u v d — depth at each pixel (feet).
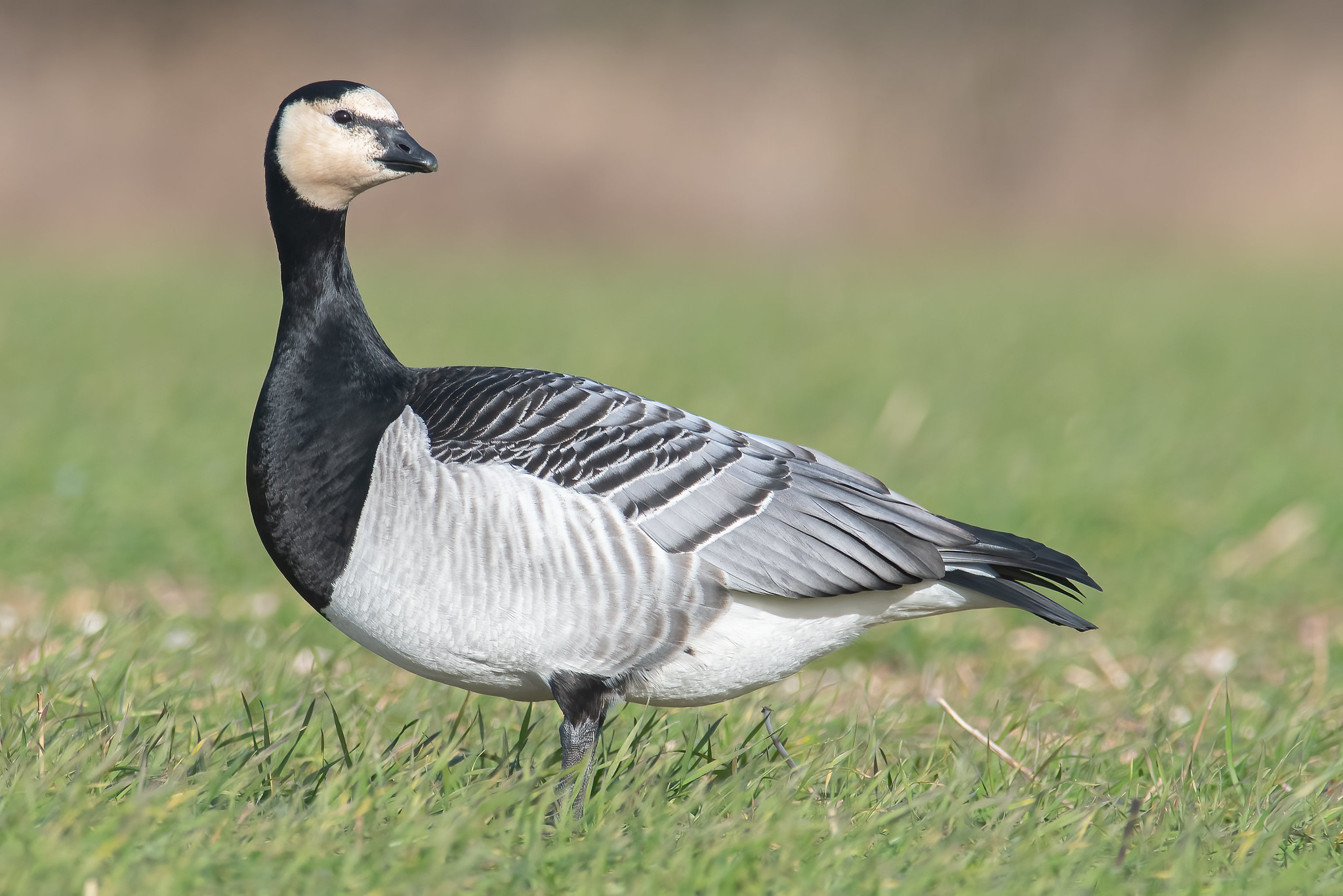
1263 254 153.79
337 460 24.90
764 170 166.81
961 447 61.31
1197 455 60.95
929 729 31.22
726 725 28.25
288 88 162.20
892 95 176.86
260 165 157.17
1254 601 43.32
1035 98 177.68
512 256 148.05
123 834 20.34
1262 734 29.53
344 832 22.03
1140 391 76.54
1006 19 183.32
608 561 23.88
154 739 24.93
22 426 60.39
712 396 70.95
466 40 175.22
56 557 44.47
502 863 21.30
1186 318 108.17
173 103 161.27
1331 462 59.88
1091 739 30.07
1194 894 21.13
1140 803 24.54
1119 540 47.83
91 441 58.18
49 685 27.50
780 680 26.14
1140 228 167.84
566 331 95.86
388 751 25.76
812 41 181.88
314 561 24.91
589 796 24.22
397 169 26.50
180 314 103.30
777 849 22.33
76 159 155.33
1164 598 42.45
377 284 120.98
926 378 79.66
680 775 25.54
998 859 22.17
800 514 25.22
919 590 26.13
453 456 24.07
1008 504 51.34
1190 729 30.78
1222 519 50.80
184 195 155.84
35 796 21.62
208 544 45.93
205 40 167.53
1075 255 154.40
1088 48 180.45
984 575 26.32
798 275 136.77
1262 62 178.09
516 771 25.40
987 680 35.17
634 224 162.40
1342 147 168.35
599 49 175.52
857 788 25.09
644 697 25.35
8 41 162.20
